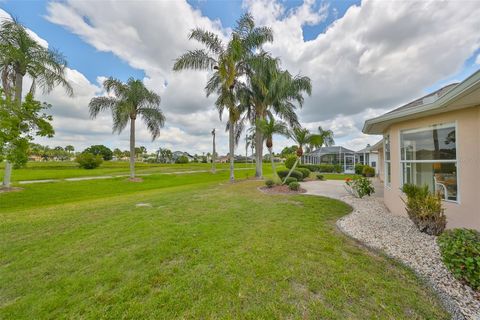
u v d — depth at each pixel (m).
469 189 3.73
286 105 14.92
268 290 2.28
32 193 10.43
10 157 7.54
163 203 6.88
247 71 13.84
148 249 3.32
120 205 6.74
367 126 6.12
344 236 3.89
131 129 16.33
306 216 5.21
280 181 10.69
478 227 3.61
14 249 3.42
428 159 4.48
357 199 7.38
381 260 2.95
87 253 3.24
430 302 2.11
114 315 1.96
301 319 1.88
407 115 4.49
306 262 2.87
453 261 2.27
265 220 4.87
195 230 4.18
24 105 7.71
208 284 2.39
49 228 4.48
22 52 10.42
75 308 2.06
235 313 1.96
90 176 19.31
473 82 2.63
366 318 1.89
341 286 2.34
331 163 27.27
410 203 4.06
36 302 2.16
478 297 2.16
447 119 4.07
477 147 3.61
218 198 7.71
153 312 1.99
